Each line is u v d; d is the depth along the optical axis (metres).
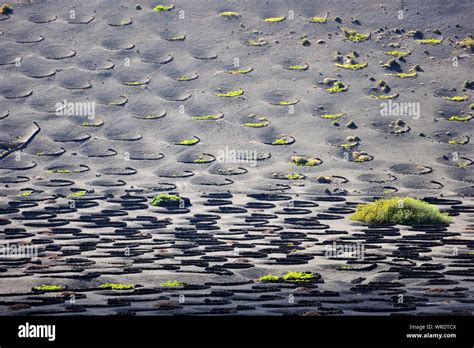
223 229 104.81
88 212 114.81
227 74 163.50
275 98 157.12
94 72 163.75
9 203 118.62
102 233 101.25
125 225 106.50
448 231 103.12
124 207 118.06
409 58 166.75
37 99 156.12
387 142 144.25
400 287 75.25
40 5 181.00
